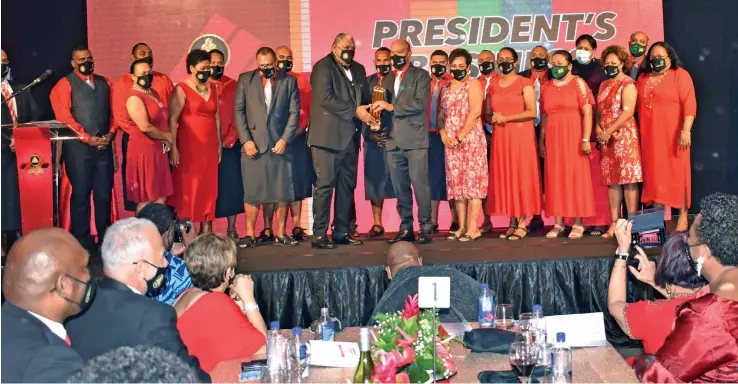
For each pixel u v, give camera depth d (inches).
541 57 258.2
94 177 261.3
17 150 217.8
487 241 250.5
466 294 142.8
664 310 113.3
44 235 92.4
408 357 95.3
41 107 288.2
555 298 218.4
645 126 253.3
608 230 254.4
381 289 217.9
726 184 308.2
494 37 300.8
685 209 251.9
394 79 255.4
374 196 275.4
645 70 257.6
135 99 242.8
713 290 101.1
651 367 98.9
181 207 253.0
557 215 251.4
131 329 104.9
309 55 299.4
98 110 260.4
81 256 93.0
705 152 308.2
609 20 301.1
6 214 247.3
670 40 306.8
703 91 306.5
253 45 299.1
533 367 104.3
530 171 252.8
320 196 248.2
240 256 235.0
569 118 249.9
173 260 153.6
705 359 97.8
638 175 248.2
